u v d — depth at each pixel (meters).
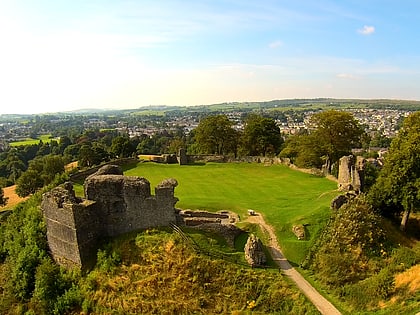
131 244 34.91
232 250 34.03
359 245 34.47
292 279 31.14
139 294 30.59
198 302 29.41
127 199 36.41
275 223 38.31
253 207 43.16
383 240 36.19
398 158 41.31
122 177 36.94
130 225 36.72
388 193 41.75
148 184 36.34
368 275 31.50
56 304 32.94
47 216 38.59
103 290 32.16
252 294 29.86
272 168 67.56
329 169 63.19
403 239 38.97
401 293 26.48
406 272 29.89
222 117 89.62
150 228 35.94
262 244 35.31
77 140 167.00
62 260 37.19
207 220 36.56
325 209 39.56
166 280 31.14
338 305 28.06
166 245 33.66
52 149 160.75
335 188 50.12
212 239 34.47
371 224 36.31
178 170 67.25
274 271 31.89
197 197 47.72
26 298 36.81
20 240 42.59
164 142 169.38
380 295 27.09
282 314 28.02
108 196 36.91
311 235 36.28
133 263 33.25
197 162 74.81
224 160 75.00
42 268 36.16
